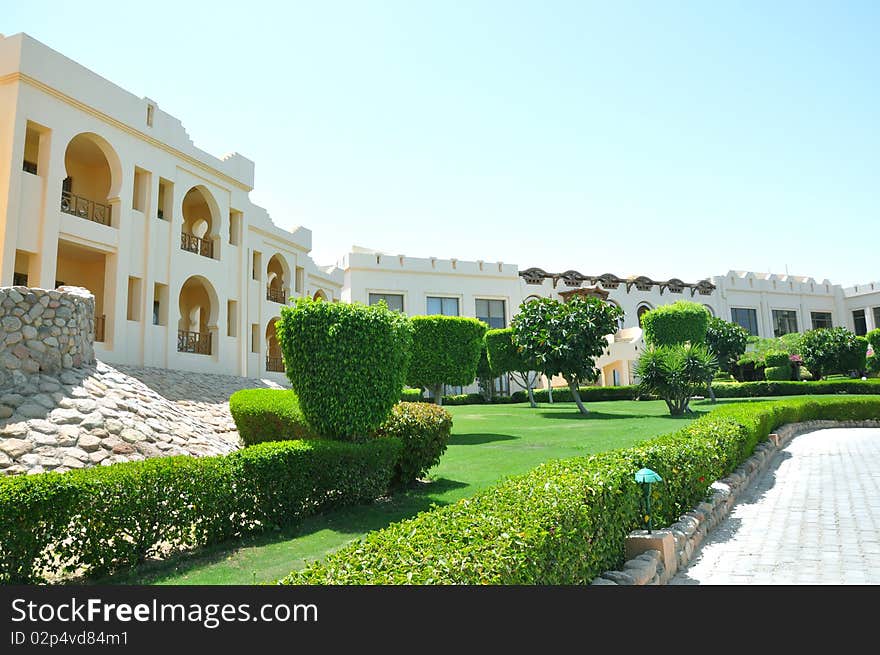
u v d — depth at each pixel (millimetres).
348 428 8555
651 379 21672
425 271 38094
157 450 9891
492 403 34719
